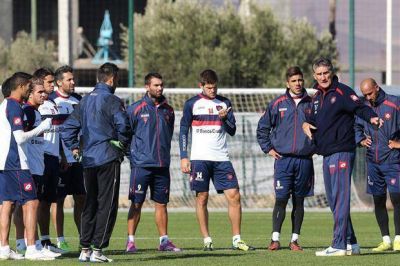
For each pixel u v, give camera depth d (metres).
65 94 45.00
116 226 63.44
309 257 39.38
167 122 44.66
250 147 84.19
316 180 82.81
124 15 148.12
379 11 126.94
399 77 126.19
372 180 43.97
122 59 142.00
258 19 118.31
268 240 51.97
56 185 43.75
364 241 51.12
